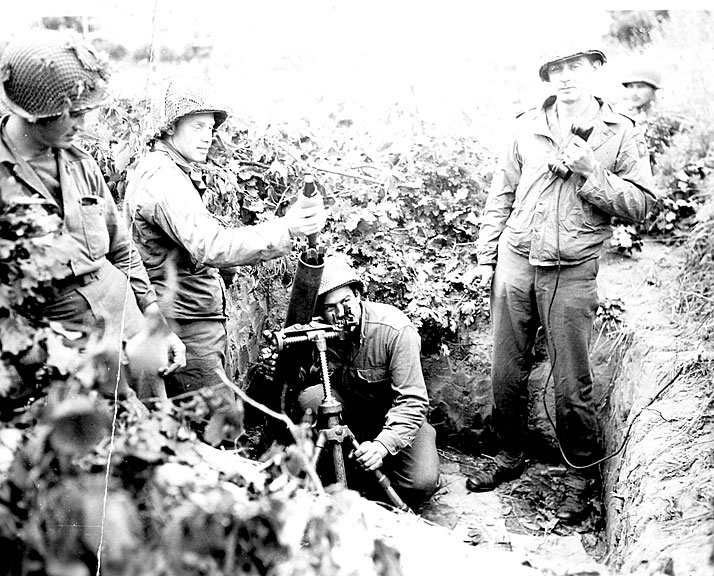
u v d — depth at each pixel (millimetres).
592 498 4699
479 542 3752
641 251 5410
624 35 7152
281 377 3947
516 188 4426
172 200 3355
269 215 4941
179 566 2352
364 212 5234
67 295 2762
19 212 2596
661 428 4008
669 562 2941
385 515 2992
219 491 2504
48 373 2572
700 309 4746
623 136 4133
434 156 5570
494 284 4484
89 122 3969
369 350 4180
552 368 4449
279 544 2432
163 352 3033
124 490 2473
